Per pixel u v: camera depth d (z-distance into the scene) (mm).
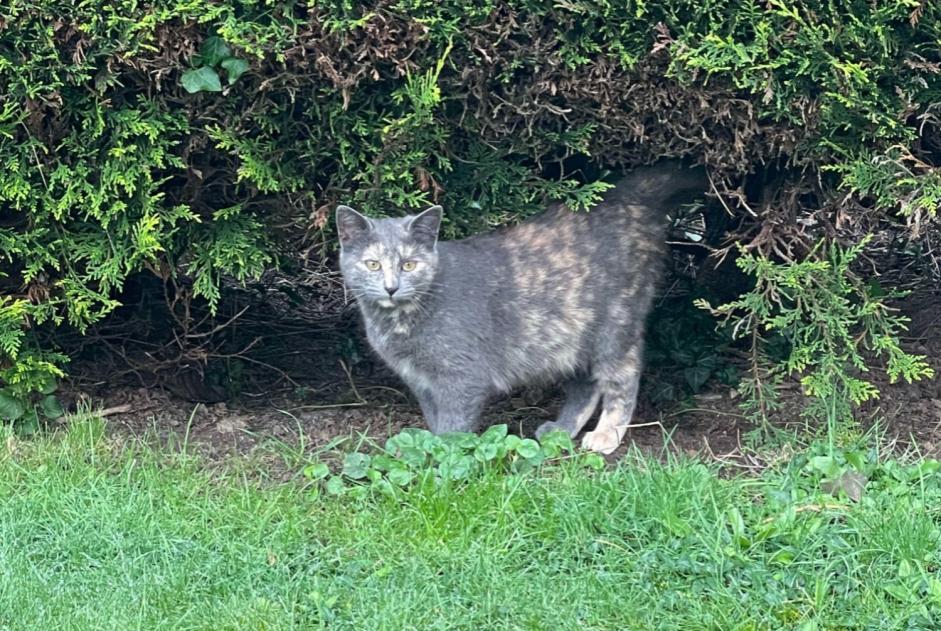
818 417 2658
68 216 2576
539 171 2627
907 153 2480
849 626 2270
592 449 2654
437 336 2594
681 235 2949
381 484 2479
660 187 2688
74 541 2398
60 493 2479
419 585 2334
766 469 2559
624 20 2453
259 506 2459
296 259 2834
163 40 2447
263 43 2436
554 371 2688
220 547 2395
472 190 2646
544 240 2658
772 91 2447
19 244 2562
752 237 2713
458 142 2590
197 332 2906
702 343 2855
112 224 2586
